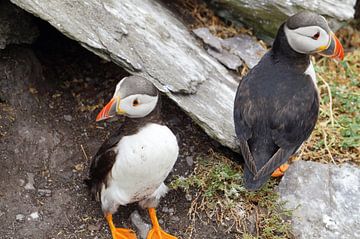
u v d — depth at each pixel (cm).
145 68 507
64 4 495
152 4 576
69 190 503
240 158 534
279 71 490
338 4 621
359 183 511
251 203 498
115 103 421
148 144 424
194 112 511
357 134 566
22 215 479
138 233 480
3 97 541
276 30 627
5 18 532
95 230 479
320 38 476
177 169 523
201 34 584
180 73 518
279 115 472
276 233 480
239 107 488
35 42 606
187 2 626
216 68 557
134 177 433
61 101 568
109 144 446
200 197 502
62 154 525
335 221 483
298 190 504
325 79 633
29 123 536
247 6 618
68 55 611
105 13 511
